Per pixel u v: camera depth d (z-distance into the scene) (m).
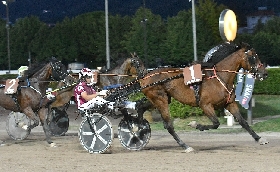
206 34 32.31
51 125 11.66
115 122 15.30
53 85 17.11
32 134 13.02
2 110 20.39
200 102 8.81
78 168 7.34
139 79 9.12
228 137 11.41
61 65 10.66
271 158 7.75
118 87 9.20
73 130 14.02
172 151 8.95
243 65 8.87
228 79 8.83
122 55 12.42
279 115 16.41
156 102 9.09
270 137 11.22
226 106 8.98
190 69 8.72
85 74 8.96
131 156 8.38
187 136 11.83
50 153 9.04
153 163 7.60
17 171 7.22
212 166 7.19
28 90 10.35
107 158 8.23
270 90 21.47
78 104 8.94
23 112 10.48
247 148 9.09
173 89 8.96
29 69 10.59
